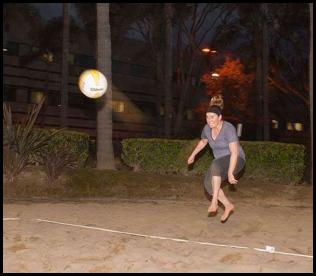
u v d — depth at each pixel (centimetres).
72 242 662
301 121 4144
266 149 1192
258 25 3144
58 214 862
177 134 3394
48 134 1161
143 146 1240
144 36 3734
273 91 3797
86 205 973
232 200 1076
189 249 639
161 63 3938
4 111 1127
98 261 573
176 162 1228
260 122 3209
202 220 831
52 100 4212
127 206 970
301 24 3156
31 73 4069
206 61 3894
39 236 692
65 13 3025
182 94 3919
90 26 3394
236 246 659
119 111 4644
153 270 539
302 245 680
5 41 3875
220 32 3562
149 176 1170
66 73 3042
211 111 665
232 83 3588
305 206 1034
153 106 4947
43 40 3622
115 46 3900
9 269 535
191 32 3750
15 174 1098
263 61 2984
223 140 670
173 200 1084
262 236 733
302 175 1220
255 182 1170
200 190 1123
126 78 4709
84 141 1241
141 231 745
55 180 1109
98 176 1143
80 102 4372
